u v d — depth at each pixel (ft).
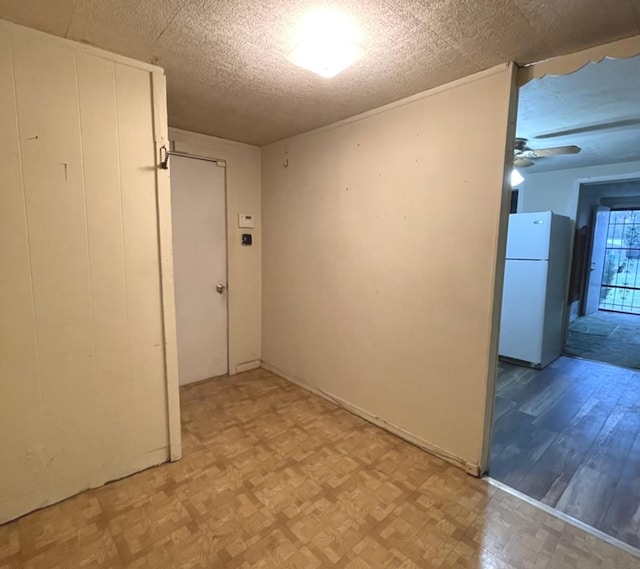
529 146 11.10
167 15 4.59
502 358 13.28
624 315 22.17
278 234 10.77
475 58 5.54
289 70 6.04
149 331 6.38
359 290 8.44
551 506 5.78
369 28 4.76
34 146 5.08
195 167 9.92
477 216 6.21
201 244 10.29
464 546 4.93
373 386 8.29
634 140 10.44
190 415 8.62
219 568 4.53
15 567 4.51
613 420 8.76
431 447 7.16
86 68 5.37
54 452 5.61
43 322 5.37
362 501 5.77
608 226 23.02
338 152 8.65
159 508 5.56
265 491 5.98
